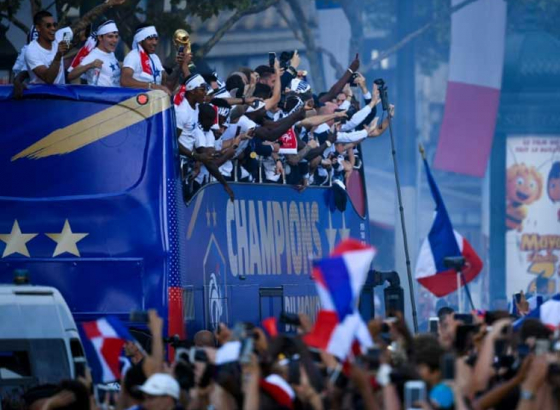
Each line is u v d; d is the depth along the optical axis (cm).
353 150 6688
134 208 4816
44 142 4834
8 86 4844
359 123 6700
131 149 4853
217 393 3103
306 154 6069
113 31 5338
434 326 4144
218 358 3106
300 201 5981
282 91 6175
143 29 5294
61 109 4847
